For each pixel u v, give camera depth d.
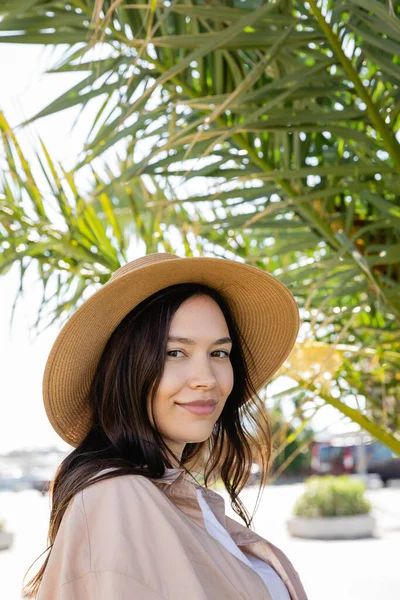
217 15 1.99
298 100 2.22
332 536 11.67
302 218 2.54
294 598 1.55
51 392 1.54
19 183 2.71
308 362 2.56
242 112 2.14
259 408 1.87
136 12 2.20
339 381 2.88
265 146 2.40
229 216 2.47
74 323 1.45
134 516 1.23
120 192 3.09
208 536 1.33
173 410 1.43
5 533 10.82
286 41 2.01
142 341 1.44
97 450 1.42
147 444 1.40
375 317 2.86
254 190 2.37
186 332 1.44
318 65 1.99
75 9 2.21
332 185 2.41
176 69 1.86
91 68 2.11
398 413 3.01
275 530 12.68
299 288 2.45
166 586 1.18
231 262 1.51
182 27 2.26
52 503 1.41
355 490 12.13
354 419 2.71
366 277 2.30
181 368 1.44
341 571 8.80
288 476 23.38
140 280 1.43
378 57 2.00
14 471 21.30
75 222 2.73
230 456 1.81
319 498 11.97
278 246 2.98
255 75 1.87
